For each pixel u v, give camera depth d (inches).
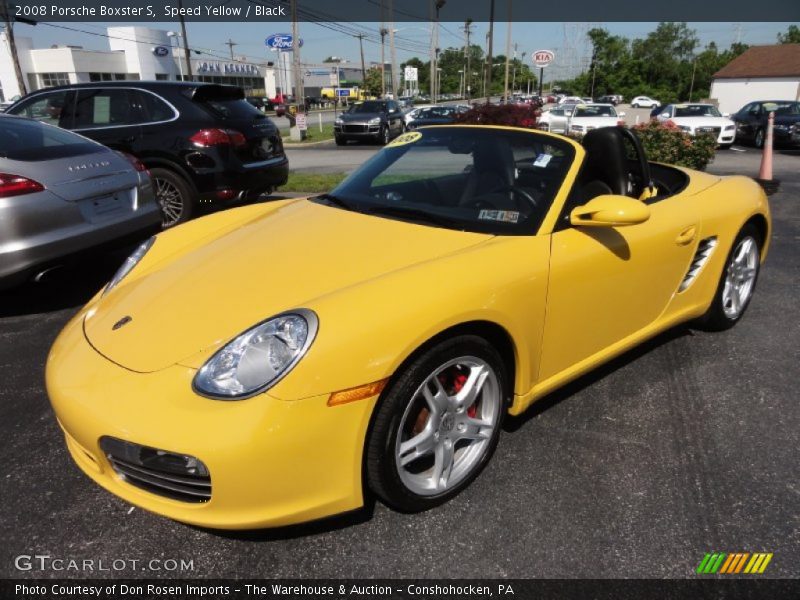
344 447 71.2
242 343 70.8
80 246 158.2
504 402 90.7
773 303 164.2
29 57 1932.8
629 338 112.1
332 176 408.5
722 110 1788.9
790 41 3444.9
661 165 149.6
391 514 84.0
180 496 72.6
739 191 135.8
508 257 86.5
